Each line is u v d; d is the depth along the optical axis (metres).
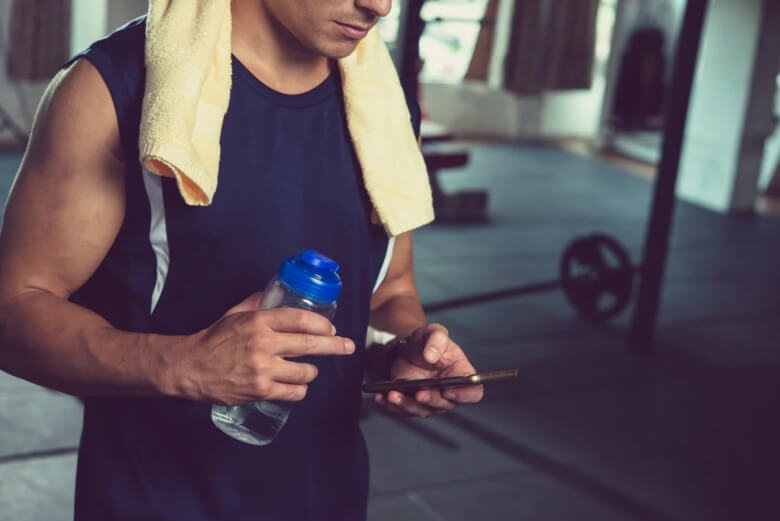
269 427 0.99
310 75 1.02
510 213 6.67
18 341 0.91
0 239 0.95
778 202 7.98
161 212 0.95
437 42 9.11
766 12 7.09
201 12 0.90
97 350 0.87
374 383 1.07
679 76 3.99
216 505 1.04
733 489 3.16
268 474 1.06
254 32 0.98
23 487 2.72
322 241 1.06
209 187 0.87
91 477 1.05
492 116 9.36
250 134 0.98
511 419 3.51
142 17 0.98
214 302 0.99
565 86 6.88
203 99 0.91
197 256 0.97
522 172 8.02
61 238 0.93
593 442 3.40
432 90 9.11
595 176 8.19
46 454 2.91
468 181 7.48
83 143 0.92
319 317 0.83
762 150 7.43
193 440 1.03
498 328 4.42
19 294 0.93
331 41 0.92
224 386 0.82
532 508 2.91
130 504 1.04
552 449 3.31
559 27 6.73
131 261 0.99
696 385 4.01
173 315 1.00
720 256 6.14
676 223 6.87
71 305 0.93
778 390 4.04
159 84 0.86
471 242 5.86
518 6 6.66
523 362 4.05
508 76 6.84
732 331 4.71
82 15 7.14
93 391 0.90
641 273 4.27
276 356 0.82
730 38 7.30
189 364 0.83
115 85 0.91
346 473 1.14
